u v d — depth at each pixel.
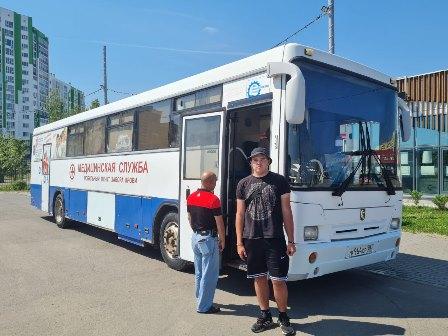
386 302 6.23
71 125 13.02
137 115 9.46
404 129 7.32
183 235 7.43
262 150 5.12
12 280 7.31
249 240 5.09
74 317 5.54
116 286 6.96
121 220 9.82
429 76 20.67
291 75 5.52
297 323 5.37
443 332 5.07
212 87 7.22
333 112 6.29
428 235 11.57
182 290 6.74
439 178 20.33
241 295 6.53
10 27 110.94
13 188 39.66
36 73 117.56
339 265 5.98
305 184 5.80
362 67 6.76
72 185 12.74
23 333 5.03
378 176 6.71
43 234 12.40
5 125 109.50
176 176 7.92
